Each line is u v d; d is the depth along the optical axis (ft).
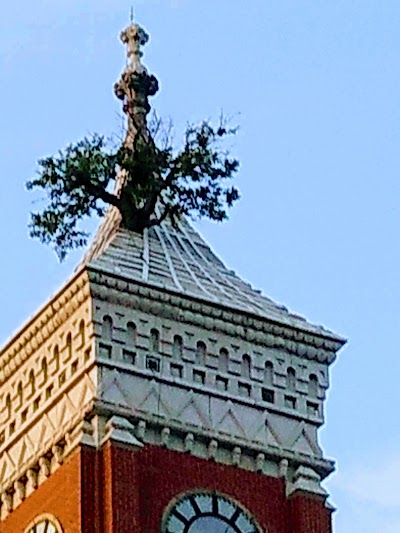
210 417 346.74
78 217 370.53
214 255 375.86
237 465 345.51
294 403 355.56
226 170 373.81
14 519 346.13
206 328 353.72
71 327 350.23
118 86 386.52
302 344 360.07
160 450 340.80
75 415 340.80
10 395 359.05
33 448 348.18
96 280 347.36
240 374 353.10
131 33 394.73
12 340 359.66
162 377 345.92
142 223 371.15
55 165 368.68
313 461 350.43
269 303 365.81
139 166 369.50
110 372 342.85
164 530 334.24
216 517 339.57
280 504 345.51
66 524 333.21
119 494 331.57
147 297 350.23
